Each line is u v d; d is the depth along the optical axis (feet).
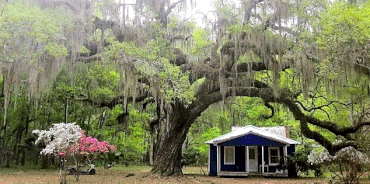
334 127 47.26
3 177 48.08
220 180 49.11
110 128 72.90
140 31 44.06
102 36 43.70
